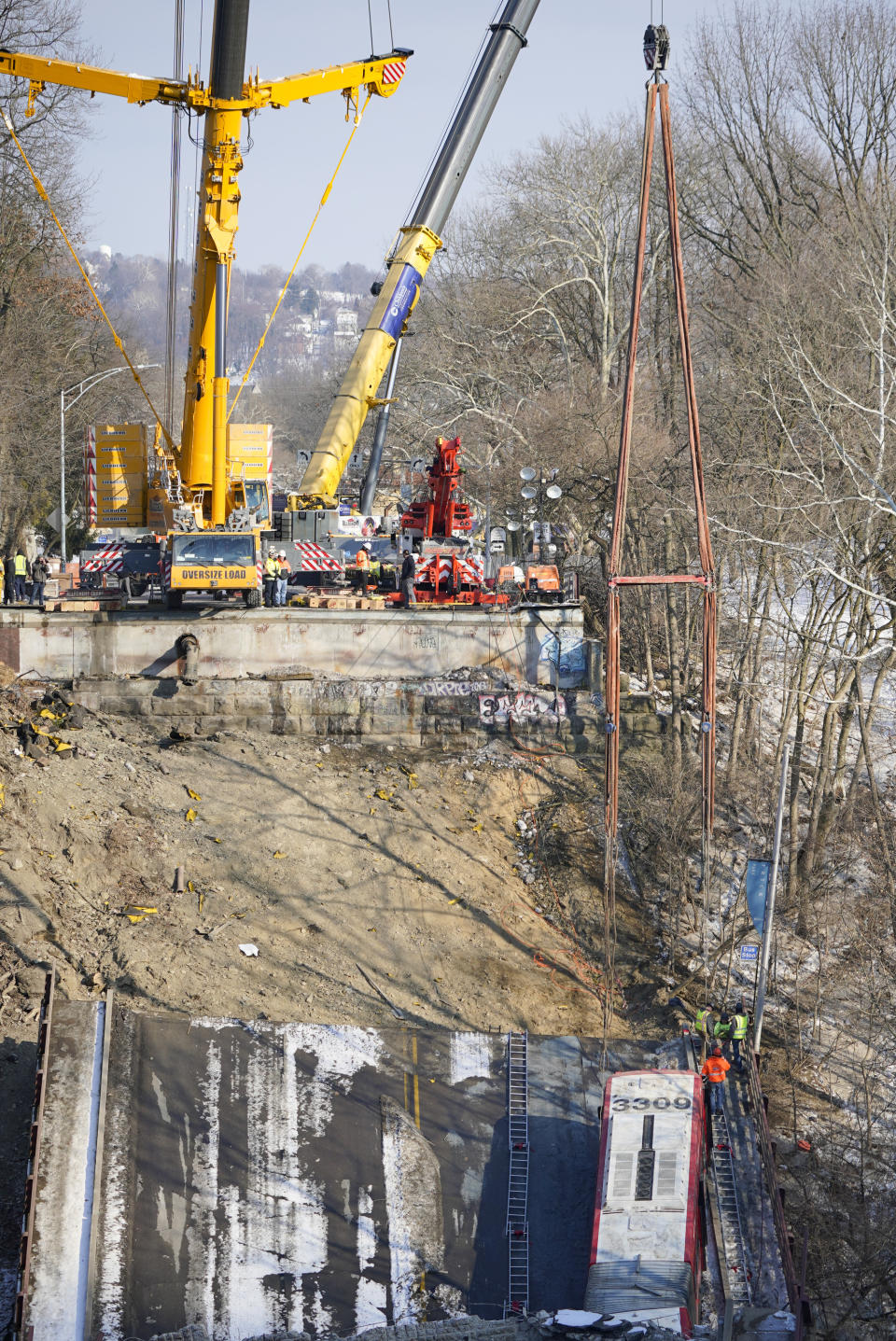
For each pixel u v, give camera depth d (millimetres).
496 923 57281
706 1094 47094
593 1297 37406
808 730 83875
